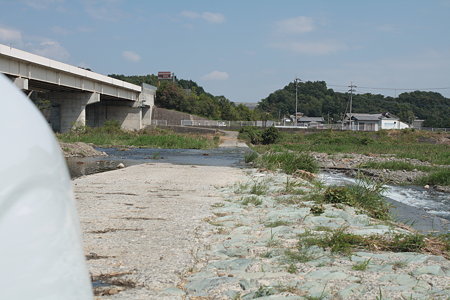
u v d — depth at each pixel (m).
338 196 9.20
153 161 22.78
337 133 59.62
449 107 139.25
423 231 7.93
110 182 11.83
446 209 11.41
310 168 17.55
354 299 3.48
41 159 0.50
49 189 0.50
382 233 6.11
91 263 4.52
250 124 77.62
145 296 3.62
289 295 3.54
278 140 49.03
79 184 11.30
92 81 48.84
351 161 27.14
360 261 4.60
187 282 4.00
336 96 146.62
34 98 48.44
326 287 3.75
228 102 105.00
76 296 0.48
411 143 54.78
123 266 4.44
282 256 4.79
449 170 17.55
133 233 5.91
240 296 3.62
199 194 9.90
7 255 0.43
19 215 0.45
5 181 0.45
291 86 155.38
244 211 7.76
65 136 40.12
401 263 4.49
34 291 0.44
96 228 6.17
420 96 143.00
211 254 4.94
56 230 0.48
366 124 96.75
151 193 9.88
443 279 3.96
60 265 0.48
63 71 41.69
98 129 48.53
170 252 4.99
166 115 73.44
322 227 6.36
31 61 36.56
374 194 10.18
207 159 24.52
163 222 6.66
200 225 6.50
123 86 55.12
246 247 5.19
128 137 42.66
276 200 9.18
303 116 136.50
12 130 0.50
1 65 34.16
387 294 3.58
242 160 23.77
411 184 16.98
